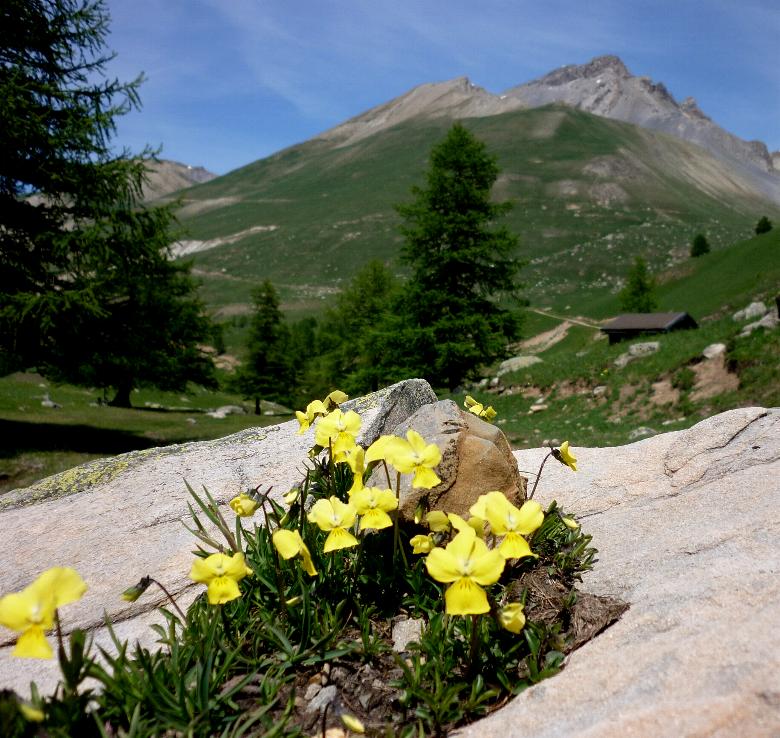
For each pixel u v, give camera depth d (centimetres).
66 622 339
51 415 2375
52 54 1431
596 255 16162
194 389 5316
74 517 462
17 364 1532
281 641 262
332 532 246
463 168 2702
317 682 257
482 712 233
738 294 5647
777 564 254
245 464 527
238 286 19112
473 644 240
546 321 8312
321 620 280
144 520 445
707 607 239
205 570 222
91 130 1366
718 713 173
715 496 373
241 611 282
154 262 1552
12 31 1378
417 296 2695
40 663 303
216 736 229
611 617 265
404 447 261
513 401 2466
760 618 213
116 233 1464
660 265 15175
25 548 426
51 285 1447
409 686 239
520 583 310
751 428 438
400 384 574
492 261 2692
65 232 1420
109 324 1596
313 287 18538
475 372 2688
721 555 279
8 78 1339
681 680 195
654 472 452
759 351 1809
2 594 376
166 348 2270
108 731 219
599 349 2708
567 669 235
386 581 293
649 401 1991
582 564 324
